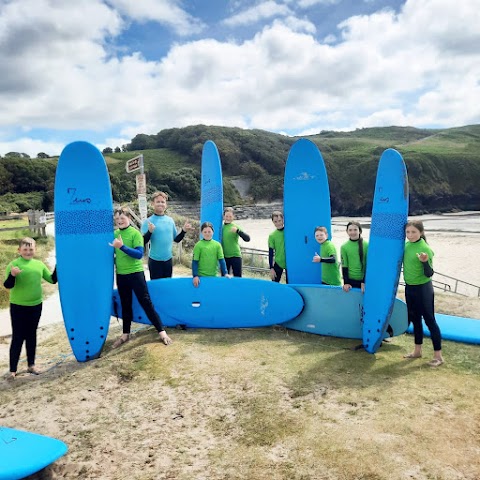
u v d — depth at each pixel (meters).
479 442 2.50
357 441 2.57
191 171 57.00
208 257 5.11
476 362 3.78
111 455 2.74
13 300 4.21
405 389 3.20
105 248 4.79
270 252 5.99
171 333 4.89
